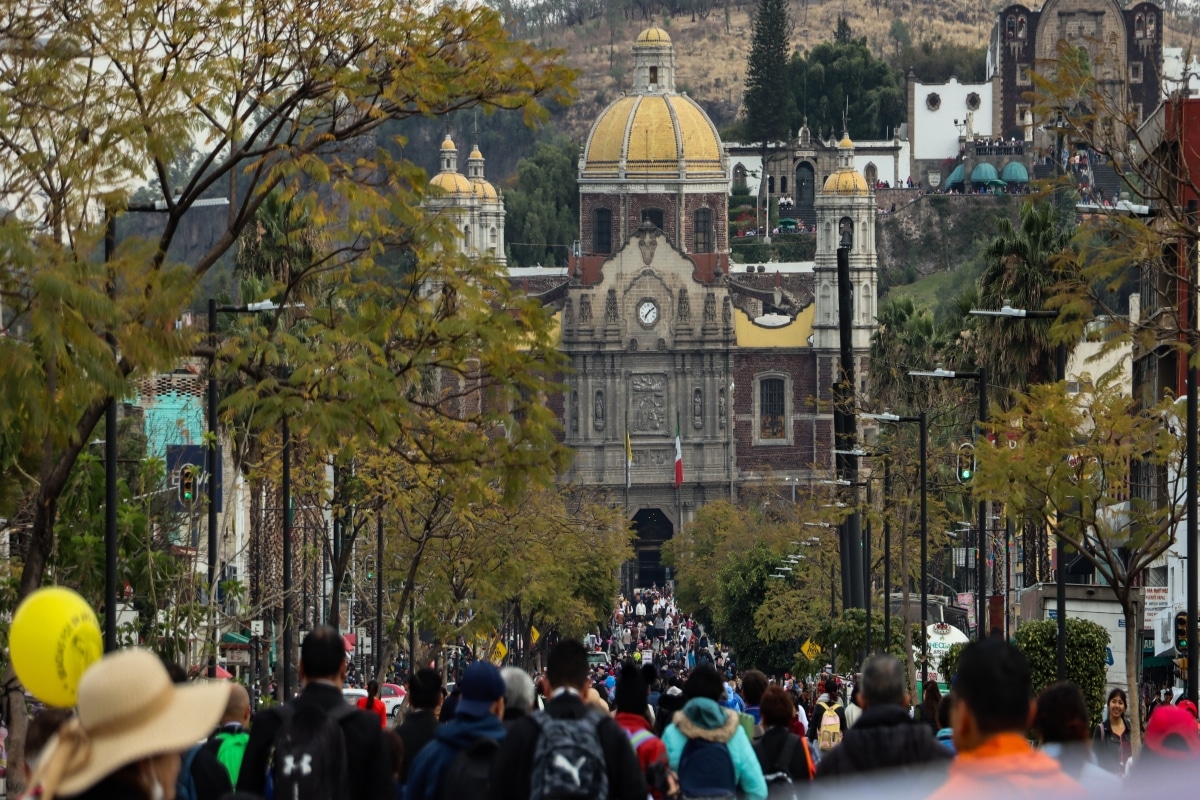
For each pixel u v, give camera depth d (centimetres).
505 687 4866
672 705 7250
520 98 8838
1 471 9031
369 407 8656
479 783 4659
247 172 8688
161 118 8125
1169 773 3500
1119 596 11988
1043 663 13975
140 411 19600
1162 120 17375
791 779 5759
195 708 3092
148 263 7975
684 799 5328
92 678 3038
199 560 15412
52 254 7612
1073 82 10306
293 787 4488
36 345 8038
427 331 8975
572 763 4256
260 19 8506
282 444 14925
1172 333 10269
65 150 8056
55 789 2994
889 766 4250
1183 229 9756
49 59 8038
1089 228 10238
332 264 9506
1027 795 3338
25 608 4212
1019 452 12231
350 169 8788
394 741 5575
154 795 3064
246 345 9188
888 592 18862
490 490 10106
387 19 8556
